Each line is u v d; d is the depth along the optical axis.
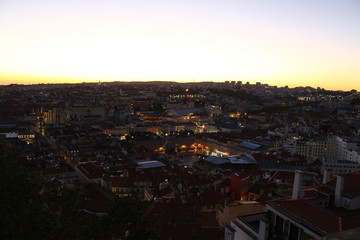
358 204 59.03
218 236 102.06
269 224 62.28
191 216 121.44
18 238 45.12
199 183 183.88
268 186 170.62
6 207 46.00
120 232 83.06
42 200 50.72
